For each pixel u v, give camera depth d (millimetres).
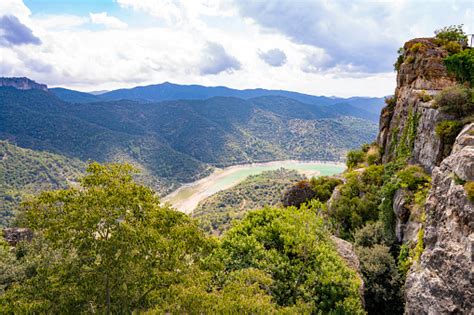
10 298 12289
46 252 15539
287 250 19734
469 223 16203
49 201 11953
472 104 29766
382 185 38062
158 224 13359
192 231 13773
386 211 31875
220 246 20312
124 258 11820
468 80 36469
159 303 12828
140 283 12828
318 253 19719
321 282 18281
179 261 13320
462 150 19141
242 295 12750
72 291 12180
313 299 17734
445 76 39406
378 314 24109
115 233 11578
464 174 17844
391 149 44719
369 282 24375
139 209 12656
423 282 17891
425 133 33781
